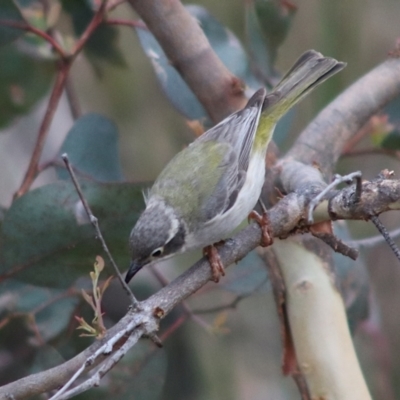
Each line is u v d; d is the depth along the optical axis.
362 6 12.90
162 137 13.31
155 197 8.45
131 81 13.23
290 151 8.73
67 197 8.45
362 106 8.92
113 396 9.52
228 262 6.93
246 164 8.69
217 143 8.84
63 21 11.33
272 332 13.12
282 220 6.93
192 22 8.86
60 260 8.61
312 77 9.62
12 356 9.26
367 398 7.54
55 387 5.73
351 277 10.07
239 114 8.91
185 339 11.89
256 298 13.21
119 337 5.62
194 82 9.00
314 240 7.93
